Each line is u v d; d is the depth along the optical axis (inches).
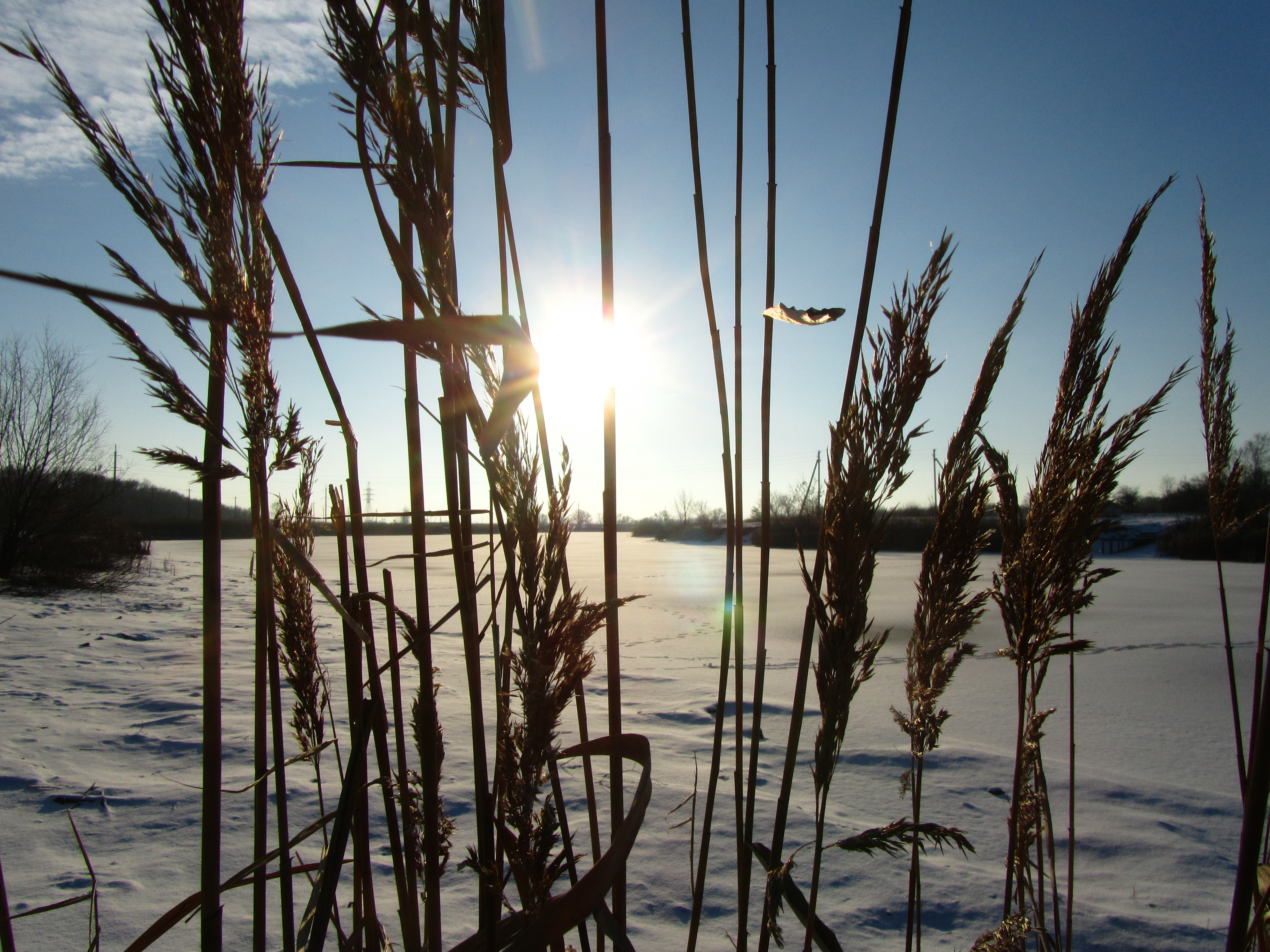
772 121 52.2
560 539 33.7
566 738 213.8
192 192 33.8
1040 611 58.9
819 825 46.8
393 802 51.3
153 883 121.9
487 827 40.3
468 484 43.7
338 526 50.3
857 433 40.9
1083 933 112.3
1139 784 182.5
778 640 458.9
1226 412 75.6
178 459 36.7
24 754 188.2
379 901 114.5
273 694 48.7
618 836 36.8
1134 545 1536.7
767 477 52.6
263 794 46.4
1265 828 59.5
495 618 40.4
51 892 118.4
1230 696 291.1
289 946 49.3
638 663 367.6
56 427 781.3
